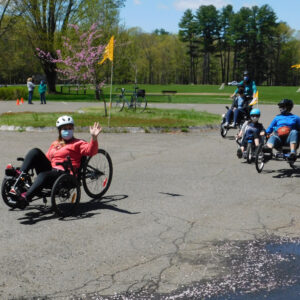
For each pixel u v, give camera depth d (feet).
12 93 116.78
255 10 372.38
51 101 109.50
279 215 19.07
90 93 163.12
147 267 13.60
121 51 114.73
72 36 109.91
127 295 11.79
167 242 15.75
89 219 18.35
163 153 35.63
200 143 41.27
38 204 20.54
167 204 20.75
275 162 32.19
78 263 13.84
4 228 17.13
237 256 14.51
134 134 46.24
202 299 11.60
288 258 14.33
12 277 12.83
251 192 23.21
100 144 39.47
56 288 12.17
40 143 39.29
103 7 110.11
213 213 19.33
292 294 11.87
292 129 27.96
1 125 48.16
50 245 15.37
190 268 13.53
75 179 18.88
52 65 147.33
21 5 132.77
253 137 30.14
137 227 17.38
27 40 143.33
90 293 11.89
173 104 101.81
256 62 385.09
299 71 402.52
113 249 15.05
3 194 18.43
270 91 212.23
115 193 22.88
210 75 460.96
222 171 28.78
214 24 392.47
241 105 44.62
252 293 11.94
